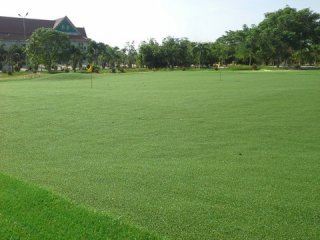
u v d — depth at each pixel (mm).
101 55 78562
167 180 6062
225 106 13938
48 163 7129
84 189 5691
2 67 68875
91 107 14070
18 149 8219
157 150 7949
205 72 49000
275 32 70875
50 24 90938
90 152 7875
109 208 4969
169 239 4070
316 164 6883
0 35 83750
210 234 4254
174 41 79625
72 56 64875
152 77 36781
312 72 44750
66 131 9977
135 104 14711
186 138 8992
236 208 4965
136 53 86000
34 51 56750
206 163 6988
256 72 46438
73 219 4258
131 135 9391
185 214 4781
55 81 33000
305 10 74812
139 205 5070
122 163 7051
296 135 9203
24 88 23891
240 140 8758
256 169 6613
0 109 13891
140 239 3873
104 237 3857
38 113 12883
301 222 4562
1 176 5805
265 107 13578
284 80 27906
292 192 5527
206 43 81875
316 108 13188
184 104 14586
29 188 5246
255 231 4328
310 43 76188
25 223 4113
